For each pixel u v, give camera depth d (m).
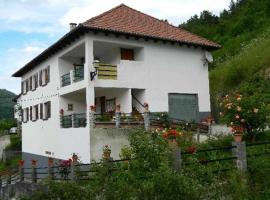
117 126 20.16
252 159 10.80
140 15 25.95
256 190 9.94
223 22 56.75
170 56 24.41
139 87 22.94
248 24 48.22
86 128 20.22
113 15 24.06
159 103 23.61
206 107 25.58
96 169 10.82
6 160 37.59
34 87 30.77
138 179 9.40
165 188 8.55
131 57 23.95
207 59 25.73
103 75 21.73
